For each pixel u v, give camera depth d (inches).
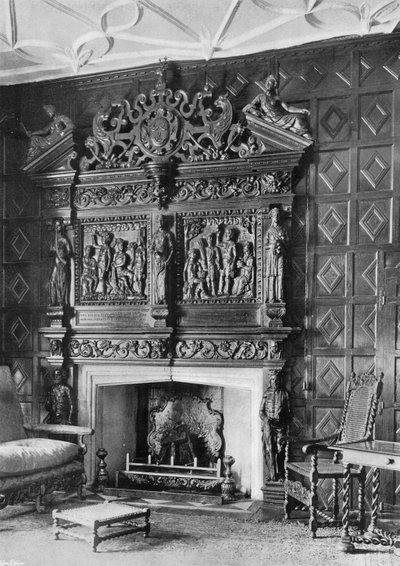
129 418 279.0
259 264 243.4
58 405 261.3
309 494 203.2
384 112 233.8
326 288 236.8
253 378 243.6
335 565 175.0
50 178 265.7
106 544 190.5
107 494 250.5
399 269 228.7
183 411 274.7
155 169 248.1
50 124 267.0
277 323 235.9
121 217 260.4
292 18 221.6
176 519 218.1
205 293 249.9
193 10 219.6
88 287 264.1
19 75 269.0
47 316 267.3
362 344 231.9
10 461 206.2
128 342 256.1
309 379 236.4
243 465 262.2
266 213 241.3
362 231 234.1
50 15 222.2
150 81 263.0
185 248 253.6
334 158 238.2
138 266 257.0
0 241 276.7
